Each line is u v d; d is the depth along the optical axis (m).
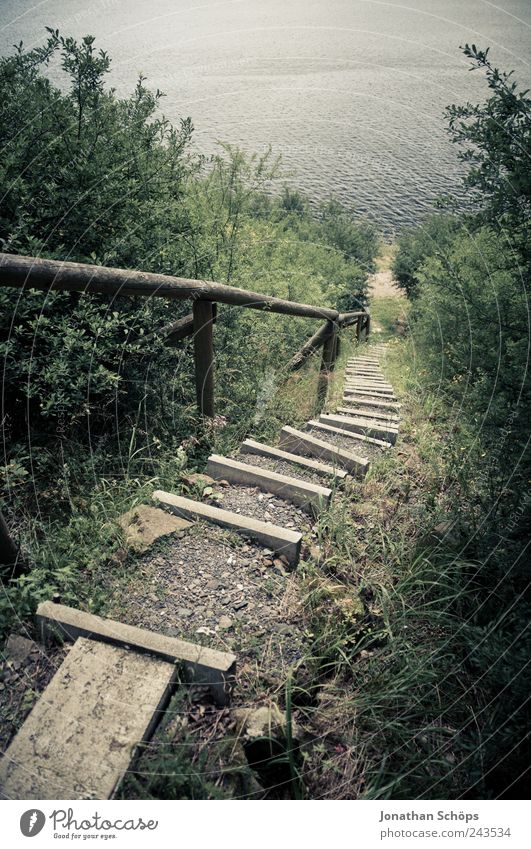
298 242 10.49
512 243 2.65
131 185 3.09
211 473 2.78
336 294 8.63
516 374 2.53
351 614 1.94
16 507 2.15
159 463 2.71
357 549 2.31
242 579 2.02
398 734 1.64
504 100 2.41
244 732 1.51
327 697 1.68
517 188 2.41
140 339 2.83
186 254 3.97
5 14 40.47
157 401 3.17
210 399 3.21
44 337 2.44
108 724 1.42
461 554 2.38
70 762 1.34
